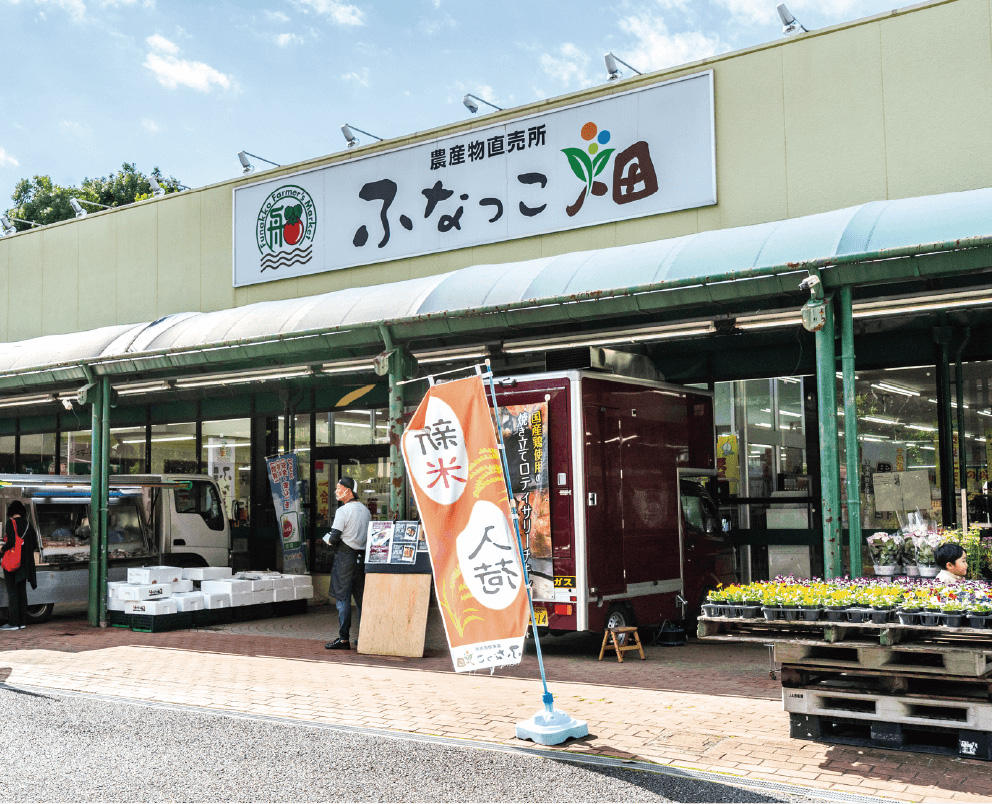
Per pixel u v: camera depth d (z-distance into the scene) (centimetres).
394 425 1048
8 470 2014
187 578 1283
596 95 1266
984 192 841
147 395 1723
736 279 845
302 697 761
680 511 1045
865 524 1132
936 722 552
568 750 590
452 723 666
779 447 1201
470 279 1077
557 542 911
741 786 512
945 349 1095
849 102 1109
